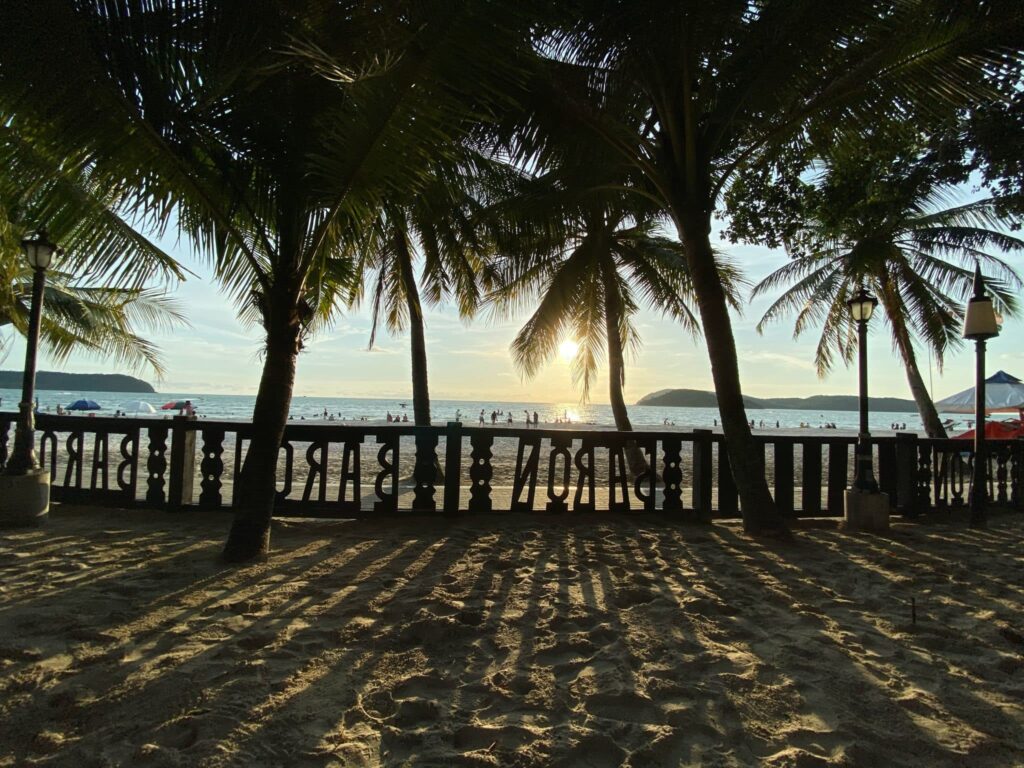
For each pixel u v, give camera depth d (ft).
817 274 51.26
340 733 6.76
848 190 22.53
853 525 19.57
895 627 10.38
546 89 17.51
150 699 7.35
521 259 37.29
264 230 15.64
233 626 9.81
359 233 15.38
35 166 12.98
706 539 17.29
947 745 6.67
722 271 40.70
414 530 17.76
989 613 11.13
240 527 13.99
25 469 17.51
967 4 14.03
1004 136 17.11
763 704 7.57
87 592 11.41
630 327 49.08
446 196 24.61
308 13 12.34
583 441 20.65
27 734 6.58
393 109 11.60
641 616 10.79
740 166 22.54
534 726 7.00
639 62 16.05
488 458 20.03
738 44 16.20
